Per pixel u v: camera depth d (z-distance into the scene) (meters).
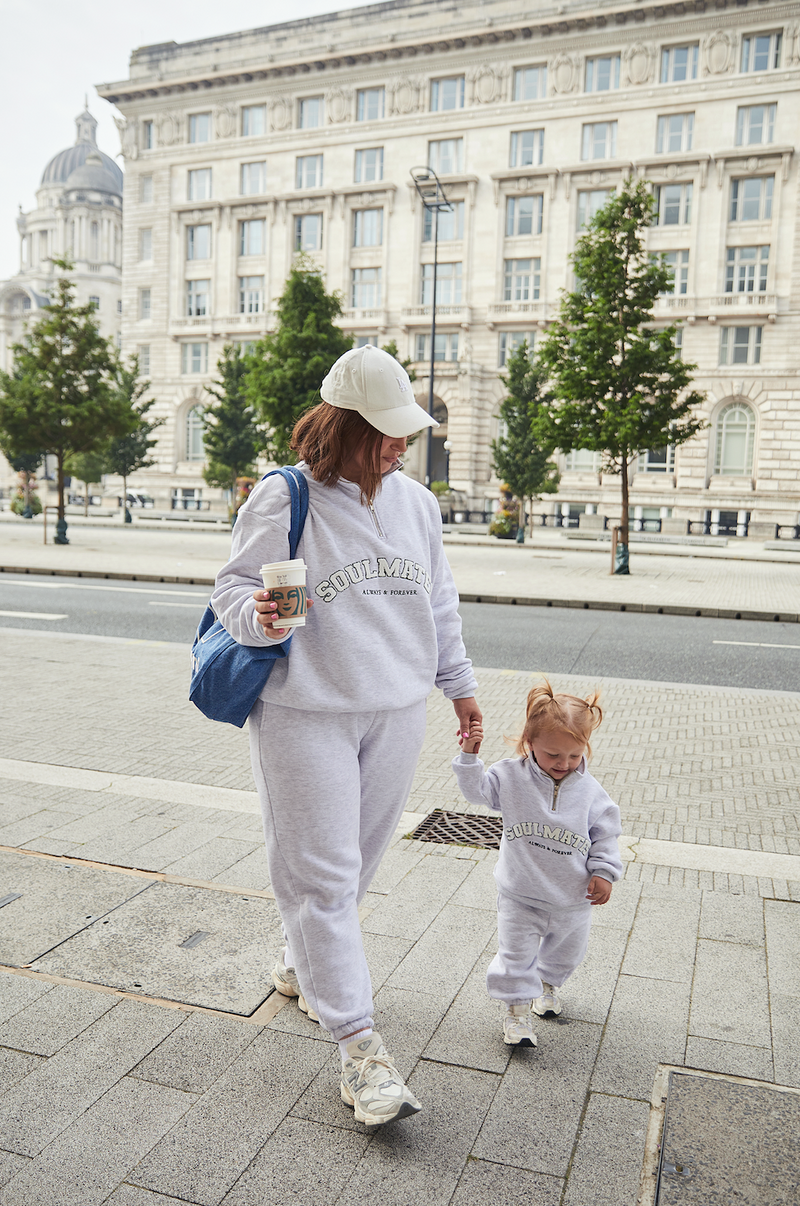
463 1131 2.15
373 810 2.40
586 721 2.46
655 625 12.43
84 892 3.41
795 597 15.77
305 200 48.84
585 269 20.91
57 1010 2.61
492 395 46.41
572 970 2.66
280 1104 2.23
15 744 5.71
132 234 54.75
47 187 102.50
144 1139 2.09
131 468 41.78
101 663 8.59
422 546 2.41
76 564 18.59
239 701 2.16
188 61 51.00
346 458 2.24
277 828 2.25
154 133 53.22
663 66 42.50
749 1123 2.18
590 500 44.88
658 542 34.38
